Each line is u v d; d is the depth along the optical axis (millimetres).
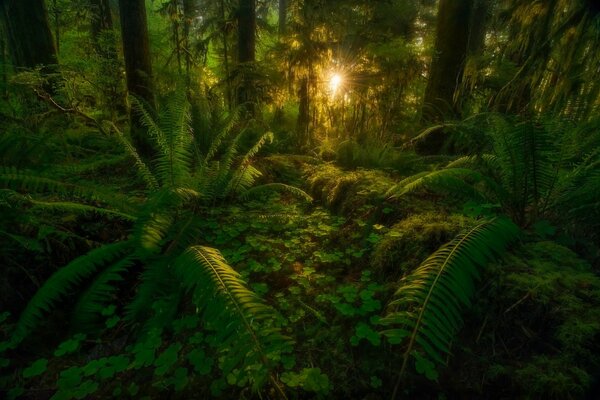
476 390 1655
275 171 4633
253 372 1664
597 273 2109
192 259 1972
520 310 1873
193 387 1746
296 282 2529
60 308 2375
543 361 1656
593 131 2461
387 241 2539
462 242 1889
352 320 2107
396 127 6234
